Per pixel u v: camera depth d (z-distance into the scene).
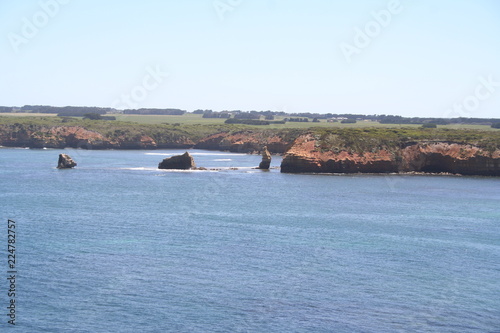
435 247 73.31
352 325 48.78
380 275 61.56
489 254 70.38
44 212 93.88
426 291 57.03
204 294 54.88
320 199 110.88
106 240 74.19
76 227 81.94
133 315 50.06
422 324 49.34
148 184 132.50
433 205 104.62
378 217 92.38
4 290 55.09
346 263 65.50
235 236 77.44
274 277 60.03
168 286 56.78
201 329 47.59
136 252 68.38
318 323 49.00
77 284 56.97
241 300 53.56
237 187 128.25
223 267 63.00
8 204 101.56
